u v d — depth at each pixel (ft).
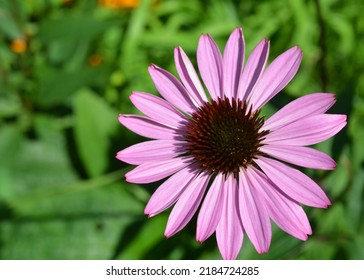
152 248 2.06
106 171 2.19
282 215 1.71
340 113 1.87
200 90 1.78
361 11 2.58
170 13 2.68
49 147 2.27
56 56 2.29
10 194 2.21
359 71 2.49
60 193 2.15
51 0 2.33
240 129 1.78
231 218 1.74
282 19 2.53
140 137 2.19
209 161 1.78
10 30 2.20
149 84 2.43
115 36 2.51
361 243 2.03
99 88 2.32
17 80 2.28
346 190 2.00
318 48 2.48
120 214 2.13
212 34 2.45
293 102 1.76
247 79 1.77
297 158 1.72
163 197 1.74
